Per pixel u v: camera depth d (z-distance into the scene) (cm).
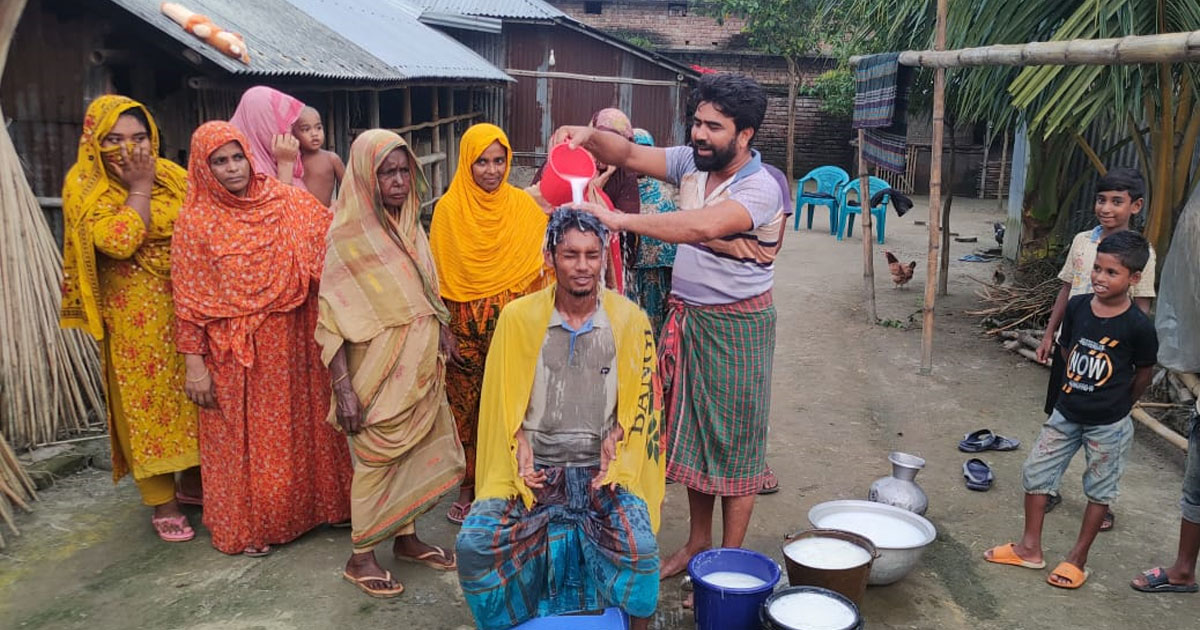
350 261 327
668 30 2002
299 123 496
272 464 364
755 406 329
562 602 291
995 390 602
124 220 345
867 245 778
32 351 451
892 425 537
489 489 280
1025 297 751
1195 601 348
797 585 316
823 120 2000
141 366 362
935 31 658
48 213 555
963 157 1844
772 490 441
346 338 324
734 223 303
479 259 381
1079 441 358
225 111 582
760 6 1797
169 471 371
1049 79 524
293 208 365
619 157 357
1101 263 339
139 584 347
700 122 312
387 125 1022
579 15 2012
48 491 424
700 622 302
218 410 357
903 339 727
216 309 346
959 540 396
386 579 344
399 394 329
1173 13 515
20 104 543
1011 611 340
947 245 884
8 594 338
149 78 568
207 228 343
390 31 1048
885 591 352
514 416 282
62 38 544
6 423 446
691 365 332
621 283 404
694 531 361
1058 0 591
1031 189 797
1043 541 396
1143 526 410
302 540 386
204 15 576
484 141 369
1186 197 591
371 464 333
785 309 833
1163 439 513
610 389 285
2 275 441
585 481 286
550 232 273
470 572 269
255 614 328
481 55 1493
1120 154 817
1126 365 341
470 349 389
